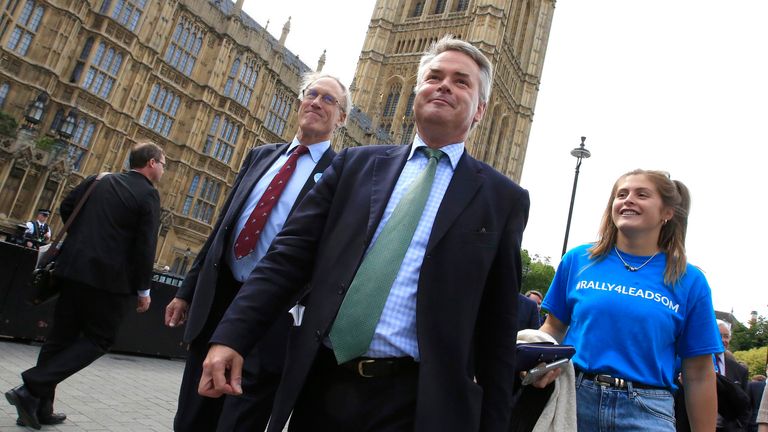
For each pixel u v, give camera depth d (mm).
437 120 2801
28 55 24344
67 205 5895
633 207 3896
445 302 2363
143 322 11352
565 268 4309
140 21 28578
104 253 5574
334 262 2545
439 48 3094
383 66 72812
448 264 2426
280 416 2271
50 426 5422
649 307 3619
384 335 2340
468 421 2234
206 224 34125
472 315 2412
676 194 3934
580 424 3529
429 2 74250
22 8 23875
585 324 3764
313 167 4770
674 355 3713
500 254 2617
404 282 2430
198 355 4312
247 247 4445
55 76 25109
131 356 11180
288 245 2648
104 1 27109
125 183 5844
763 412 4637
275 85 38000
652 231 3875
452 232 2500
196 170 33094
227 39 33906
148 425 6191
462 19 69875
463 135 2906
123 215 5730
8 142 22844
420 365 2248
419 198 2609
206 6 32688
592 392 3537
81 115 26406
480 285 2473
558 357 3332
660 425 3367
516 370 3260
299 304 2787
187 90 32344
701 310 3701
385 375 2332
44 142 24266
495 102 72250
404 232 2520
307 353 2365
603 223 4188
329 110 4883
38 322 9711
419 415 2152
